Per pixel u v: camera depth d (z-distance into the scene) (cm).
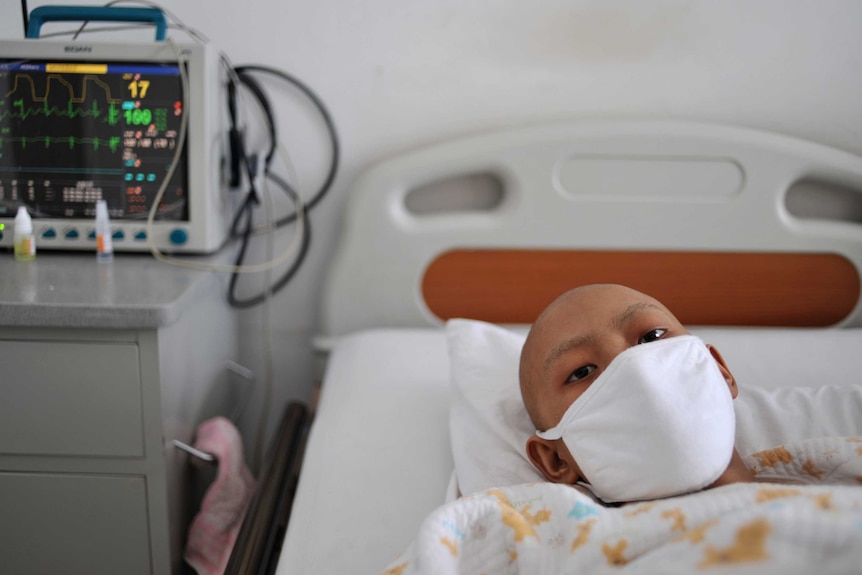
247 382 141
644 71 130
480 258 128
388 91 129
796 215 135
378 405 96
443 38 128
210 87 107
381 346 114
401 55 128
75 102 105
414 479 80
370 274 127
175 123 106
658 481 62
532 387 75
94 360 85
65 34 124
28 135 106
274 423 143
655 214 125
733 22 128
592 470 66
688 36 128
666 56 129
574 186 124
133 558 91
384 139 131
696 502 52
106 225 105
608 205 125
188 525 100
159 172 107
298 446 116
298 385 141
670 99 131
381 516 73
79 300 84
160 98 106
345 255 127
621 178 124
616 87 130
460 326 99
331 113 130
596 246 126
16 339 84
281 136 131
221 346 121
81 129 106
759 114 132
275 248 135
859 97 131
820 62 129
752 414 81
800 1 127
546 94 130
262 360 140
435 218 127
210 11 125
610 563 51
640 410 63
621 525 53
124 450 87
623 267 128
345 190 133
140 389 86
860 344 111
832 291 129
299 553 69
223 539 98
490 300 129
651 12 127
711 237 126
